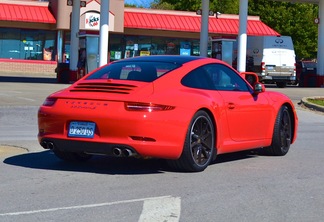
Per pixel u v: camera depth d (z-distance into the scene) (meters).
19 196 6.53
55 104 7.64
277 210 6.07
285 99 9.61
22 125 13.98
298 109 19.67
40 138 7.80
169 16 46.38
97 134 7.28
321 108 19.14
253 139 8.87
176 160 7.66
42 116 7.73
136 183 7.21
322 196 6.73
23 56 44.97
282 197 6.63
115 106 7.22
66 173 7.84
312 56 62.47
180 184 7.18
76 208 6.02
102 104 7.30
